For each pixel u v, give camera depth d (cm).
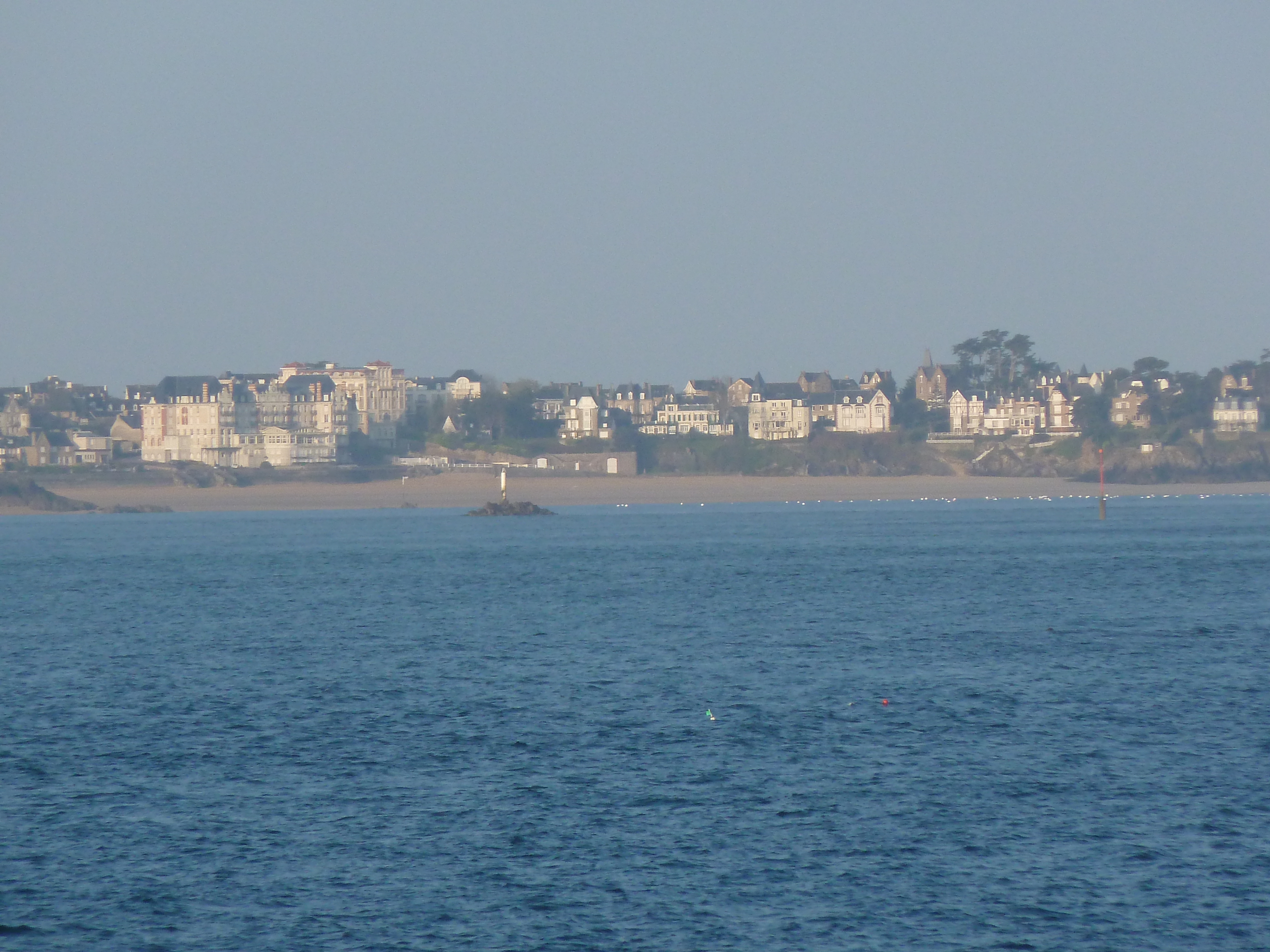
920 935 13188
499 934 13300
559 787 18175
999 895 14112
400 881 14662
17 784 18575
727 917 13625
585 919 13625
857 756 19762
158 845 15862
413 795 17875
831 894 14188
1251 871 14675
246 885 14588
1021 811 16838
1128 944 12938
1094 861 15038
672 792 17900
